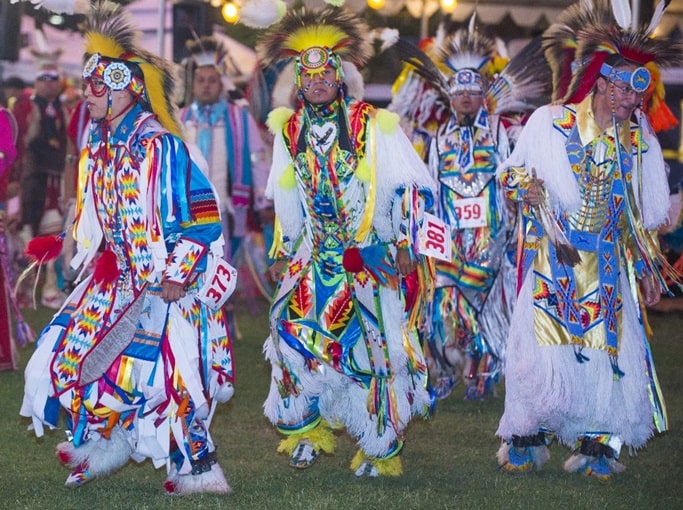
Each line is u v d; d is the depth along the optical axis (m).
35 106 21.83
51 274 21.98
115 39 9.35
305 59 9.85
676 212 21.83
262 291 21.38
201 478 9.56
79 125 17.98
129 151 9.12
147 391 9.03
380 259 10.01
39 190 21.80
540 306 10.05
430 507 9.27
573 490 9.88
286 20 10.30
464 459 11.08
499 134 14.14
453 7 20.33
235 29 22.12
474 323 13.87
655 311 22.33
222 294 9.29
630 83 9.84
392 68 20.16
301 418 10.32
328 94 9.86
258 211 19.61
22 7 23.47
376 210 10.00
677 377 15.55
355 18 10.34
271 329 10.14
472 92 13.99
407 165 9.91
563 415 10.02
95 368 9.02
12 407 13.15
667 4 10.09
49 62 21.95
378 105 21.50
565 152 10.07
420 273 10.22
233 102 17.70
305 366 9.97
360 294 9.98
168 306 9.19
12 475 10.22
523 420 10.04
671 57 10.16
